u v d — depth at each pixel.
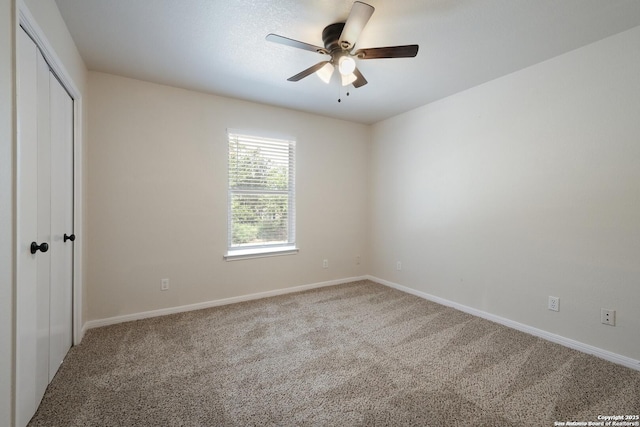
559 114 2.29
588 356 2.11
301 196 3.73
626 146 1.97
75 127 2.19
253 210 3.43
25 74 1.31
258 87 2.92
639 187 1.92
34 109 1.42
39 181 1.50
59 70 1.73
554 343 2.32
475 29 1.95
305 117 3.73
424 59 2.35
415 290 3.58
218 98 3.14
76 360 2.01
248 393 1.68
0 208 1.03
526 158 2.50
